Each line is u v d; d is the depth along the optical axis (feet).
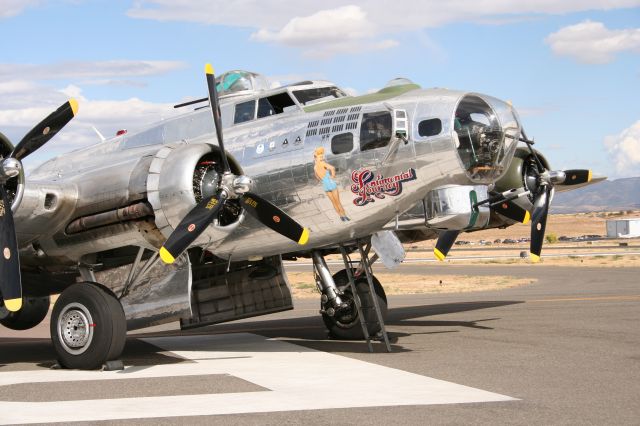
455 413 21.29
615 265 134.21
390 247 37.83
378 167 33.99
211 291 40.78
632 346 35.42
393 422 20.27
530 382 26.23
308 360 33.17
